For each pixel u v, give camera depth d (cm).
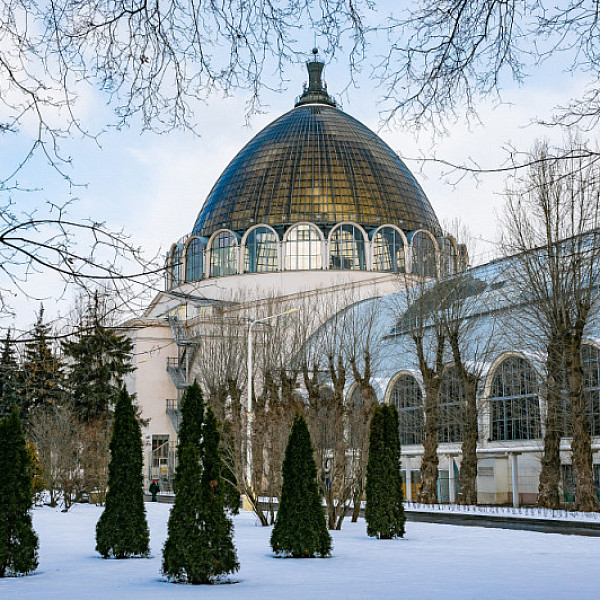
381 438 2633
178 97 759
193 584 1560
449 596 1324
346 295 7056
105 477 5031
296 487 2050
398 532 2550
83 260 765
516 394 4697
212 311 6531
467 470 4125
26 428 5522
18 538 1733
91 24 728
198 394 1756
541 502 3688
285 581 1564
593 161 808
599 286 3753
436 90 728
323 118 8425
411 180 8344
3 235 736
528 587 1431
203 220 8188
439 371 4334
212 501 1658
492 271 5378
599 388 4006
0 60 728
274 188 7831
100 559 2031
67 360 5538
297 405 3697
